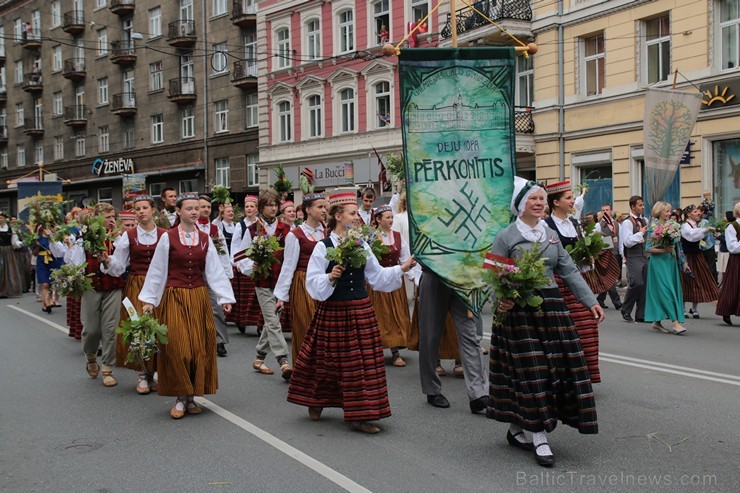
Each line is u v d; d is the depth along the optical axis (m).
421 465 5.18
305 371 6.27
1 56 55.19
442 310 6.74
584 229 7.96
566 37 23.09
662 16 20.75
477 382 6.52
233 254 9.94
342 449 5.59
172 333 6.48
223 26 37.19
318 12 31.56
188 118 40.00
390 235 8.85
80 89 48.44
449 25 25.64
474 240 6.69
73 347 10.84
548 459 5.06
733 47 19.17
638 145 21.16
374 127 29.45
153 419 6.61
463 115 6.86
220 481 4.94
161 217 8.90
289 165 33.28
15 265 20.05
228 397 7.39
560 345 5.06
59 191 26.55
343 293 6.02
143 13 42.41
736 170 19.12
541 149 23.89
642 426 5.99
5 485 4.96
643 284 12.19
